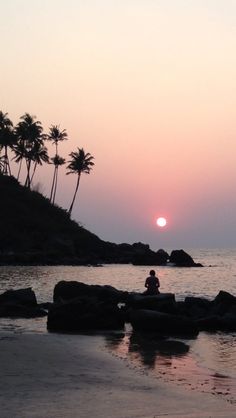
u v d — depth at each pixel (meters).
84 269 80.31
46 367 13.91
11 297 29.70
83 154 132.00
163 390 11.82
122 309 26.62
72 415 9.34
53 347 17.38
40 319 26.14
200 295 44.59
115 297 30.36
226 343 20.75
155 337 21.64
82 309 23.47
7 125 130.50
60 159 136.25
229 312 26.00
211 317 24.72
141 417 9.43
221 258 194.88
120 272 75.25
